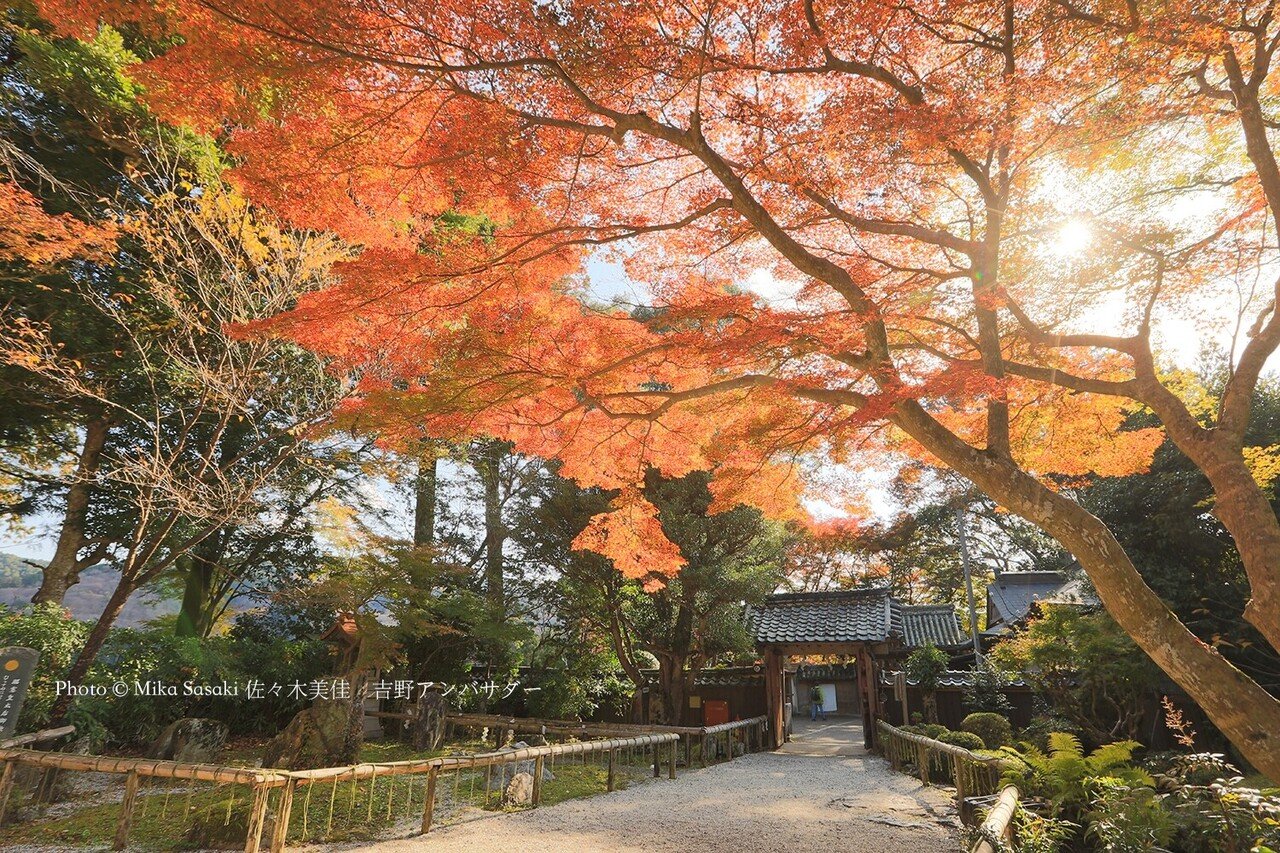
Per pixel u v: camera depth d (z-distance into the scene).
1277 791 5.02
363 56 4.10
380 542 11.84
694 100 5.16
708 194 5.80
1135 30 4.38
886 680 14.97
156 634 12.02
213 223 9.76
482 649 15.27
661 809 7.71
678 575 13.69
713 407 7.57
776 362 6.55
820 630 14.55
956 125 4.59
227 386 9.92
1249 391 4.77
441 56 4.33
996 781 7.30
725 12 4.50
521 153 4.82
